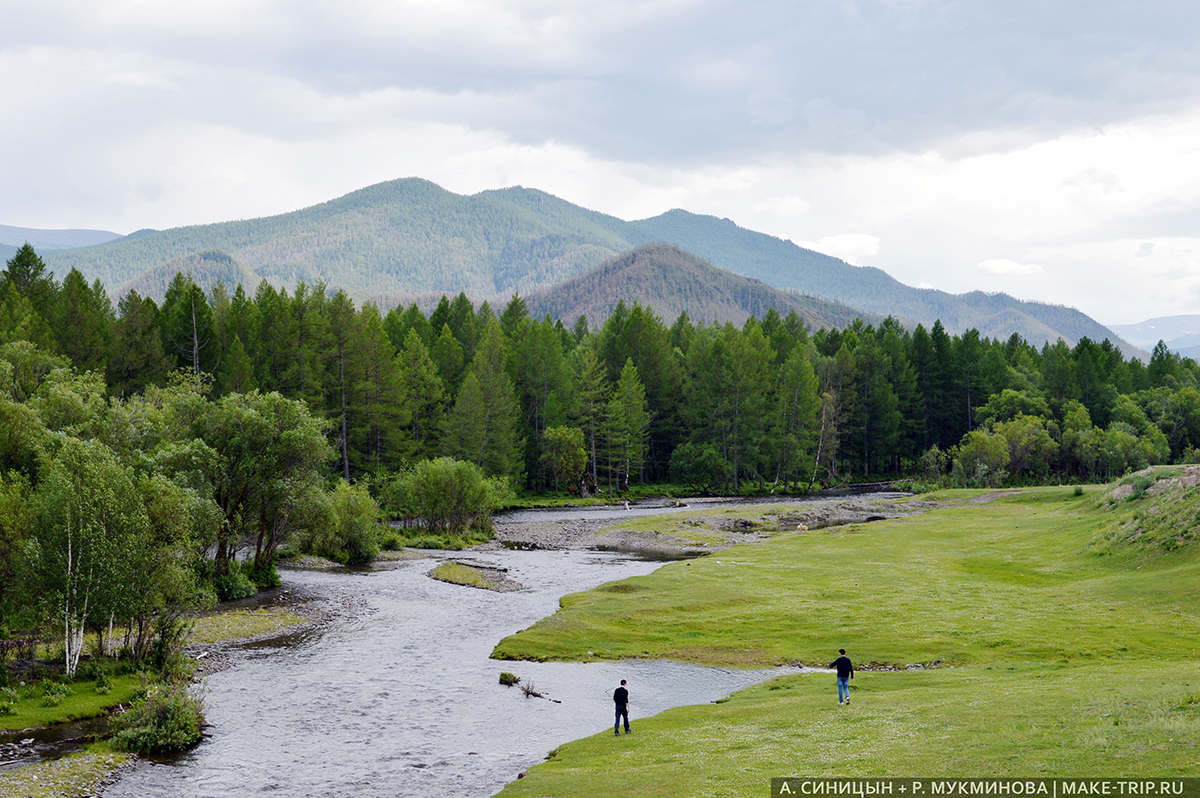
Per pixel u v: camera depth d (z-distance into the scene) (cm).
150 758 3117
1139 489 8306
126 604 4119
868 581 6531
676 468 15888
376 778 2917
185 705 3478
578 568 7794
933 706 3088
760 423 15662
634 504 13562
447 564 7731
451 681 4219
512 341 17225
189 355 12025
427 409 14250
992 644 4462
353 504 8219
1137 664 3794
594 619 5438
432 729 3488
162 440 6650
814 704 3431
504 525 10925
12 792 2698
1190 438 17238
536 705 3828
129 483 4334
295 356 11975
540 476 15112
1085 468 15712
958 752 2381
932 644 4559
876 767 2322
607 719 3619
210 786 2845
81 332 10825
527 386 15688
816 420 16300
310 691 4031
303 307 12388
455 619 5662
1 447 5959
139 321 11375
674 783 2392
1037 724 2581
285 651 4794
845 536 9188
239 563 6825
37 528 4091
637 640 5009
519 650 4784
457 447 12962
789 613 5494
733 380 15625
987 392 18838
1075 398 17650
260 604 6012
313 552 8100
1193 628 4472
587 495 14588
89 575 4009
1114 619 4806
